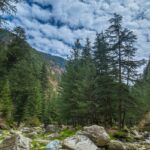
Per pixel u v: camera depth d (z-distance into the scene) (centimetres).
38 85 8269
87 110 4538
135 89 4172
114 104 4197
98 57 4512
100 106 4397
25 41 5303
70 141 1639
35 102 6744
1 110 5125
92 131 1839
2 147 1388
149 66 7138
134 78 3988
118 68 4009
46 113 7706
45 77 9150
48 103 8338
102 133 1833
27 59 5600
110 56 4166
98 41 4559
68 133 3300
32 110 6581
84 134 1828
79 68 5459
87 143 1652
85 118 5081
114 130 3475
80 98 4678
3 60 4766
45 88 9088
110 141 1825
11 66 5331
